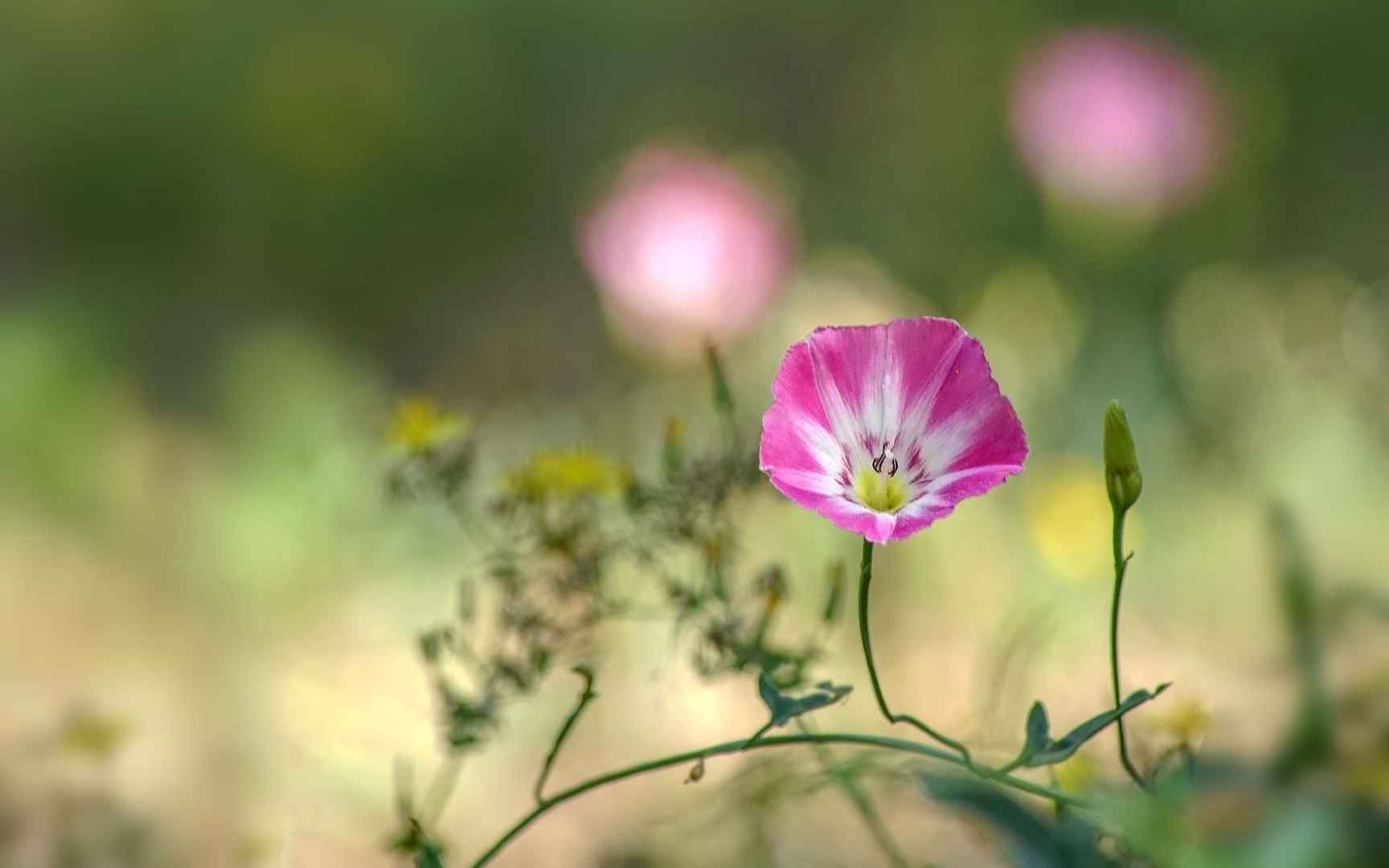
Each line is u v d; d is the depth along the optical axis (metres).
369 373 1.11
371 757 0.59
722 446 0.52
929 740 0.58
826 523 0.69
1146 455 0.85
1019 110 0.97
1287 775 0.50
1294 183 1.25
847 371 0.46
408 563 0.72
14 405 0.85
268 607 0.70
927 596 0.70
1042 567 0.71
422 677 0.62
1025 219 1.23
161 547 0.75
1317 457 0.81
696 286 0.89
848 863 0.54
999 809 0.48
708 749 0.47
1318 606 0.52
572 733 0.62
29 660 0.64
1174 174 0.97
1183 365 0.94
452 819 0.59
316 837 0.57
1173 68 0.97
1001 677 0.55
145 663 0.64
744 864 0.54
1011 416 0.46
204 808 0.56
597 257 0.90
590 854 0.57
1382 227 1.20
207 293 1.21
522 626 0.51
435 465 0.52
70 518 0.80
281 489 0.75
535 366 1.09
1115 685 0.47
